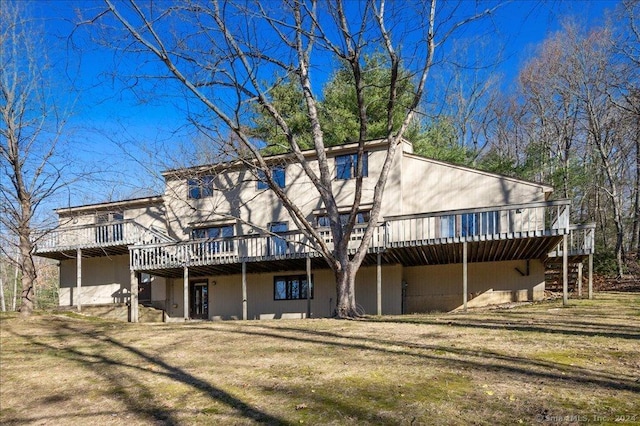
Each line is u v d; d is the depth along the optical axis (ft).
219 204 69.05
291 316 65.10
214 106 36.94
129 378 21.39
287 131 43.19
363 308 61.05
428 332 29.01
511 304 52.85
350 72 52.47
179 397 17.38
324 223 62.18
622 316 33.17
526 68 104.99
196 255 61.11
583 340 23.44
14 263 54.70
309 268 54.80
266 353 24.79
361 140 42.45
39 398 19.38
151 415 15.53
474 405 13.75
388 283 60.54
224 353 25.68
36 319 50.83
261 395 16.65
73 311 67.72
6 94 49.52
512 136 115.75
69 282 76.95
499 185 55.36
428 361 20.25
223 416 14.64
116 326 44.45
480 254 54.85
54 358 28.48
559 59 90.43
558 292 61.11
